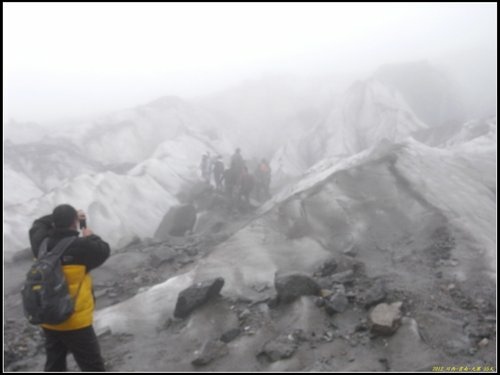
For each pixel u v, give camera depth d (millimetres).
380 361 4652
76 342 3879
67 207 4035
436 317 5273
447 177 9555
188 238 11602
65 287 3744
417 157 10008
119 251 10773
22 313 7609
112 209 14984
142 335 5980
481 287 5969
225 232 11562
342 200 8812
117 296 7891
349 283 6379
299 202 9008
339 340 5113
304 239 8086
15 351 5855
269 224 8703
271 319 5746
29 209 14383
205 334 5707
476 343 4855
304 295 5957
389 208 8477
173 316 6344
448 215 7883
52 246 3881
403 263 7000
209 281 6398
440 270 6539
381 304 5461
